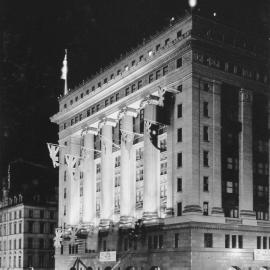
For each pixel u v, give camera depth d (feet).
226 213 199.93
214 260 187.73
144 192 220.02
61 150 322.34
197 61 200.75
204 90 201.77
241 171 207.62
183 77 203.41
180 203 197.26
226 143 206.18
